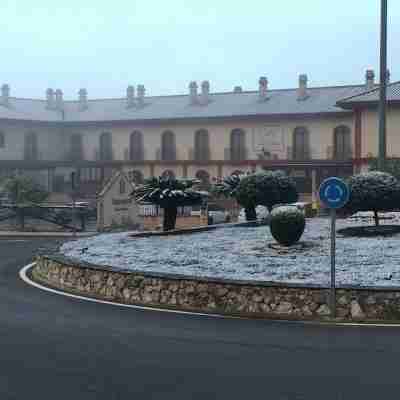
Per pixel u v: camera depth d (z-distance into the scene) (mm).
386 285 11828
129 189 35062
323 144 52906
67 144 61031
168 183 22234
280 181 23250
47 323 10281
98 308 11828
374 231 18766
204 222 35188
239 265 14297
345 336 9508
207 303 11945
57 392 6641
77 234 31750
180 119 56750
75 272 14305
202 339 9211
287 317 11141
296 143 53781
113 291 13172
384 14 20688
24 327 9938
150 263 14930
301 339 9273
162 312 11508
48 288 14305
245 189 23344
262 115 54188
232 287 11789
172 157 57594
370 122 44438
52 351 8367
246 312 11523
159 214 35250
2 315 10984
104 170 58844
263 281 11859
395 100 43438
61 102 63000
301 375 7332
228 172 55594
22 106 61156
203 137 56812
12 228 34781
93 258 15953
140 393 6629
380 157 20766
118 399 6430
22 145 58875
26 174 53688
